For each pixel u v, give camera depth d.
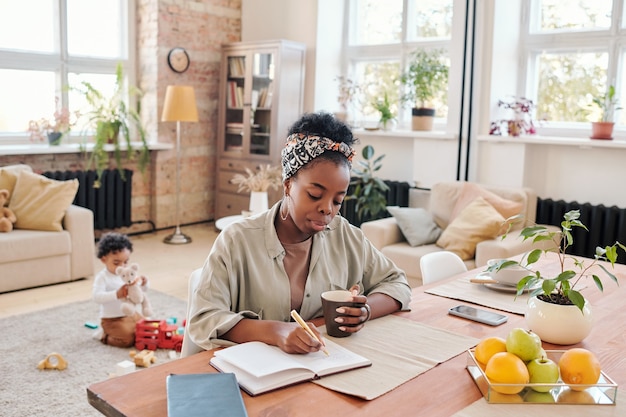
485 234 4.08
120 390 1.26
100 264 5.24
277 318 1.68
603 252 1.54
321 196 1.53
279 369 1.30
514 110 5.16
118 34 6.27
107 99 6.09
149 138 6.36
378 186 5.44
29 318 3.77
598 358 1.51
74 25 5.92
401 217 4.44
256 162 6.37
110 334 3.37
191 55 6.46
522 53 5.25
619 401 1.26
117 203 6.02
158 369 1.37
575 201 4.72
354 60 6.41
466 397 1.26
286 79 6.13
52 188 4.55
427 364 1.42
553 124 5.14
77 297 4.25
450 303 1.94
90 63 6.02
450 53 5.26
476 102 5.15
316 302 1.74
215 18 6.64
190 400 1.15
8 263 4.25
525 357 1.30
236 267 1.65
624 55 4.78
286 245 1.71
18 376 2.94
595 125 4.65
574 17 5.00
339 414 1.17
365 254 1.89
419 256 4.10
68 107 5.88
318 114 1.56
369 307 1.65
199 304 1.58
